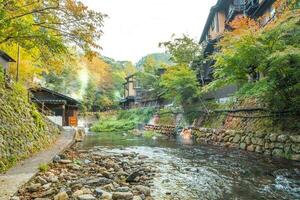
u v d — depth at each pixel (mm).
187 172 10711
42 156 11594
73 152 15359
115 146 20406
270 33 12680
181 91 26578
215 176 9930
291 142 12406
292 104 13297
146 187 8008
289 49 10891
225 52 14656
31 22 9578
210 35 33500
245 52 12859
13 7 8883
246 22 17594
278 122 14234
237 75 15383
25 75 22688
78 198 6551
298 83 12156
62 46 9602
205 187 8453
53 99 31281
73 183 8031
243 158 13359
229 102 21281
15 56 20406
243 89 15180
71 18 9562
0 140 8984
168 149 18047
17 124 11523
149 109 44531
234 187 8391
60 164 10992
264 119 15562
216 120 22344
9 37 9281
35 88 27062
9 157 9273
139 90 54375
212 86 17953
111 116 57688
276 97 13430
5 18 8070
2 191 6367
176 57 32719
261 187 8281
